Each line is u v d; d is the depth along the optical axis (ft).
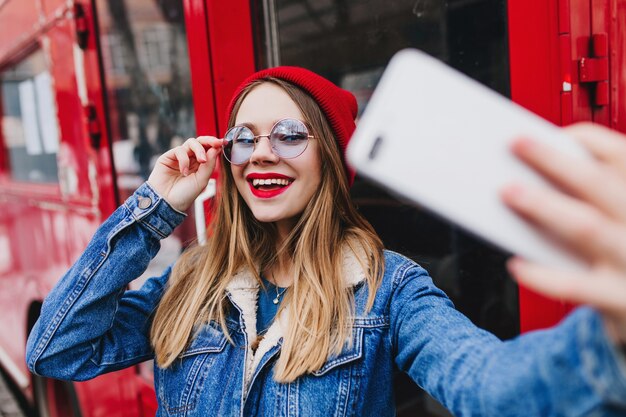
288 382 3.19
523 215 1.39
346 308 3.29
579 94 3.92
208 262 3.82
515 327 4.27
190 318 3.59
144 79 6.01
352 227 3.59
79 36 7.04
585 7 3.92
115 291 3.58
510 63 4.03
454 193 1.62
